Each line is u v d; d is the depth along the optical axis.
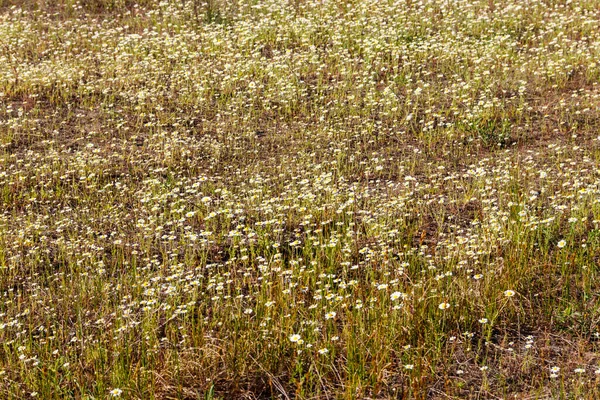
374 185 8.56
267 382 4.91
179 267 6.36
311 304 5.75
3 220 7.57
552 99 10.78
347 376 4.87
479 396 4.70
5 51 13.26
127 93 11.26
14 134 10.09
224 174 9.00
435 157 9.35
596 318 5.45
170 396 4.80
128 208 8.20
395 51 12.34
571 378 4.80
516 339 5.32
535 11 14.12
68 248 6.96
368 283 6.13
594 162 8.50
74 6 15.64
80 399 4.75
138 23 14.80
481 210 7.49
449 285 5.85
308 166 8.79
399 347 5.18
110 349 5.28
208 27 13.57
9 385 4.95
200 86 11.37
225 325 5.52
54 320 5.81
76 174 9.03
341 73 11.86
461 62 12.27
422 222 7.34
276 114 10.88
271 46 13.30
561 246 6.04
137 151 9.69
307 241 6.72
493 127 9.82
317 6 14.91
